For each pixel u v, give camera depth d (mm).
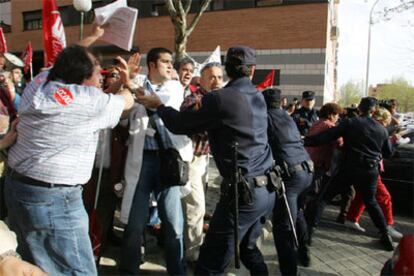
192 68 3904
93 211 2875
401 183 5965
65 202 2021
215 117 2441
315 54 13820
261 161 2590
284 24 14203
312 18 13781
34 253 2037
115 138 2898
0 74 3543
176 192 2920
